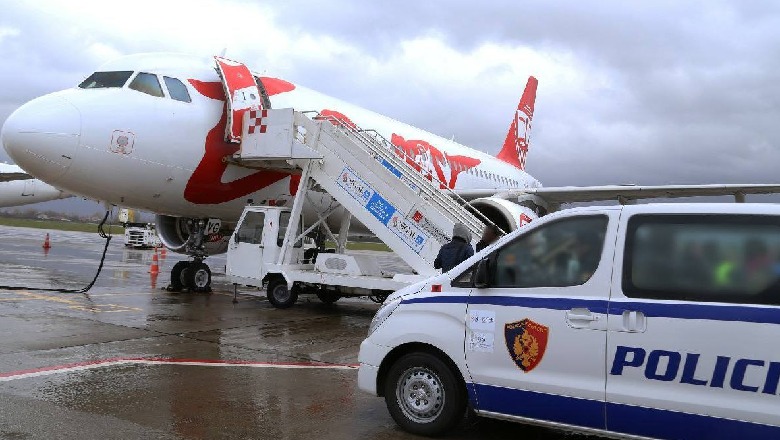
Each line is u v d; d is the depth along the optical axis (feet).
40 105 30.66
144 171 33.24
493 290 13.51
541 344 12.68
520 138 86.74
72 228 252.42
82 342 22.47
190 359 20.62
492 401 13.23
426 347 14.30
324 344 24.59
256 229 36.52
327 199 42.73
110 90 33.01
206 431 13.55
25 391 15.87
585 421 12.18
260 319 30.71
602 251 12.50
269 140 34.37
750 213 11.39
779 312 10.57
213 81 37.04
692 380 11.12
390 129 49.70
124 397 15.81
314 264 37.01
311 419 14.82
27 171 31.45
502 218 36.76
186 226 42.65
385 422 14.89
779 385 10.40
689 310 11.29
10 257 69.51
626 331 11.78
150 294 39.32
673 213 12.09
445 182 54.65
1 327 24.59
